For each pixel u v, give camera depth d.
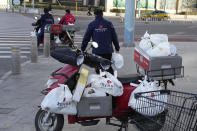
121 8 57.94
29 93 7.05
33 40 10.75
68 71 4.24
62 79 4.21
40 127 4.43
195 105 3.64
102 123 5.20
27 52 13.52
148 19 44.62
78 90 4.10
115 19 43.56
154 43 5.21
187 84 7.76
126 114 4.38
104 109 4.25
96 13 6.16
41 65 10.47
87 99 4.20
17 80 8.32
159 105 3.95
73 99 4.09
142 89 4.25
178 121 3.76
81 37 19.31
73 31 14.29
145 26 31.33
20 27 25.31
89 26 6.13
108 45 6.16
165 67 4.98
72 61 4.11
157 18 45.03
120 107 4.34
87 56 4.32
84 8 56.25
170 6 62.31
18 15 41.62
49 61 11.27
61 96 4.02
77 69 4.21
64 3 61.00
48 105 3.99
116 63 4.98
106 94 4.27
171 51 5.21
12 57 8.99
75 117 4.32
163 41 5.25
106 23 6.13
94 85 4.23
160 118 4.03
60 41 14.24
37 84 7.88
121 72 8.83
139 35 22.14
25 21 31.50
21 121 5.29
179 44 16.23
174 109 3.82
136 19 46.00
